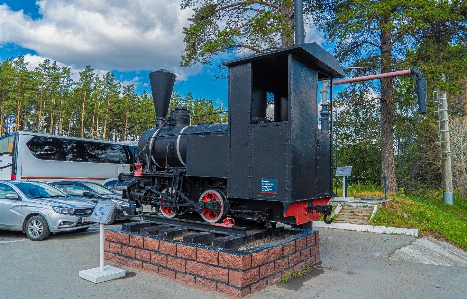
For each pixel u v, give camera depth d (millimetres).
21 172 15766
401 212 12117
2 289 5172
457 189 25844
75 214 9047
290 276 5961
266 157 5797
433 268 6879
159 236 6227
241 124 6215
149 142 8406
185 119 8547
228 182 6277
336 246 8672
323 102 10477
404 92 16844
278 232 7004
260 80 7023
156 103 8883
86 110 46625
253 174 5938
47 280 5582
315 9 17406
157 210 8320
